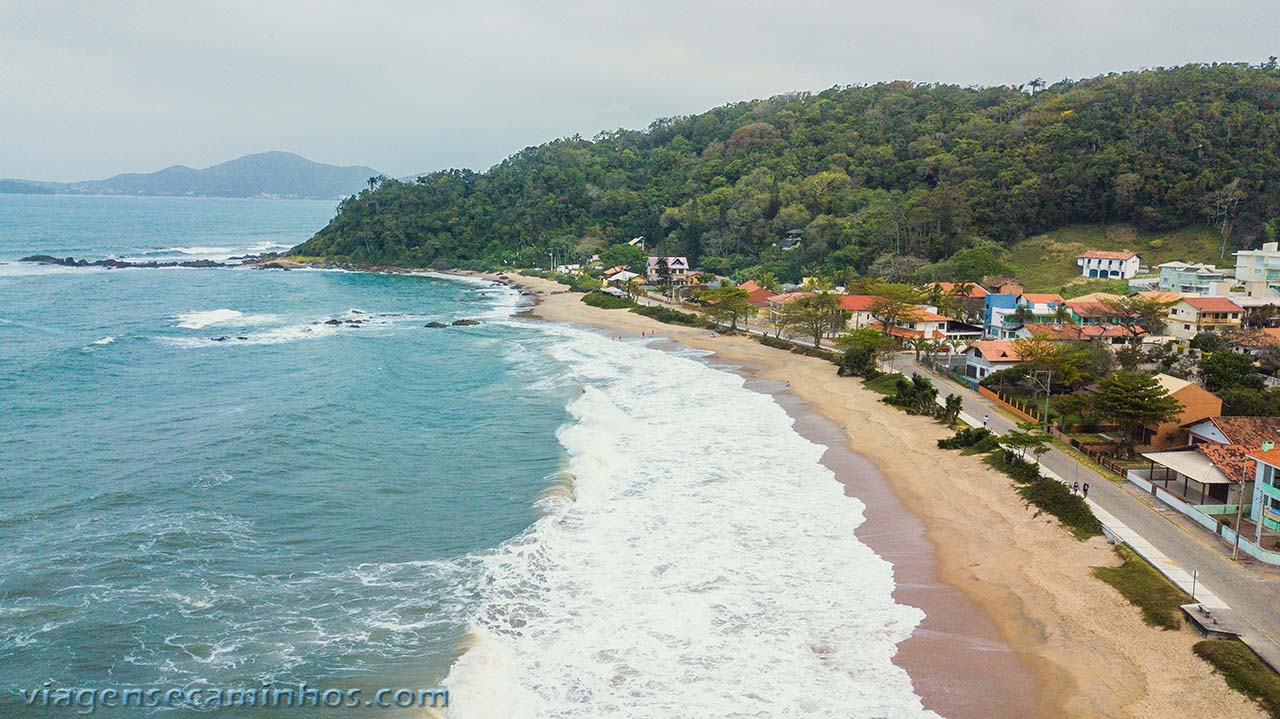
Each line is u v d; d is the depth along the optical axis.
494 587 41.56
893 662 35.62
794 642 37.09
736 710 32.22
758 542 47.47
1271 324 104.12
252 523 48.56
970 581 42.88
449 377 90.25
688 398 82.00
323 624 37.88
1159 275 139.75
